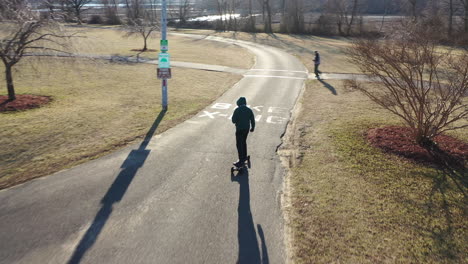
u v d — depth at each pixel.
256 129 10.20
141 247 4.70
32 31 11.68
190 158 7.86
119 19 71.12
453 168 7.33
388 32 10.47
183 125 10.37
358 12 66.50
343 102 14.04
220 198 6.10
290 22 61.38
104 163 7.43
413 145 8.44
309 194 6.24
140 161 7.60
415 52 8.01
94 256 4.50
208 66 24.39
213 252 4.64
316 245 4.79
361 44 9.32
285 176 7.07
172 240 4.88
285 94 15.66
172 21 79.38
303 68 24.64
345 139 9.21
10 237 4.83
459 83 7.80
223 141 9.09
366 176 7.00
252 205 5.89
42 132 9.25
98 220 5.32
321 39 52.25
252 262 4.46
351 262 4.46
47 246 4.68
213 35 56.94
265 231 5.14
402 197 6.16
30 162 7.35
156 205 5.81
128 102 13.16
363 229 5.17
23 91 14.50
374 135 9.30
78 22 15.27
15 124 9.84
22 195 5.98
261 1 71.44
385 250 4.69
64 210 5.56
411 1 54.12
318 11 89.81
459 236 5.02
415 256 4.58
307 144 8.90
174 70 22.12
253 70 23.12
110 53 30.44
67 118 10.66
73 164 7.31
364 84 17.80
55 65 19.95
